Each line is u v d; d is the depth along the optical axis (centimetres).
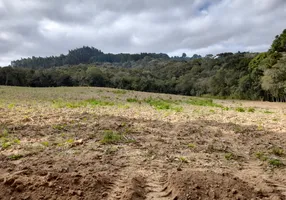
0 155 396
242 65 5153
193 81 6353
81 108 1037
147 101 1580
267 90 3475
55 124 647
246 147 503
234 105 1736
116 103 1384
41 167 342
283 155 454
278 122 838
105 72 6831
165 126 685
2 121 668
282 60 3209
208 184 303
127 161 394
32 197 266
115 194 287
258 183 330
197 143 516
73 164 361
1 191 269
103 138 513
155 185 316
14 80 5306
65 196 271
